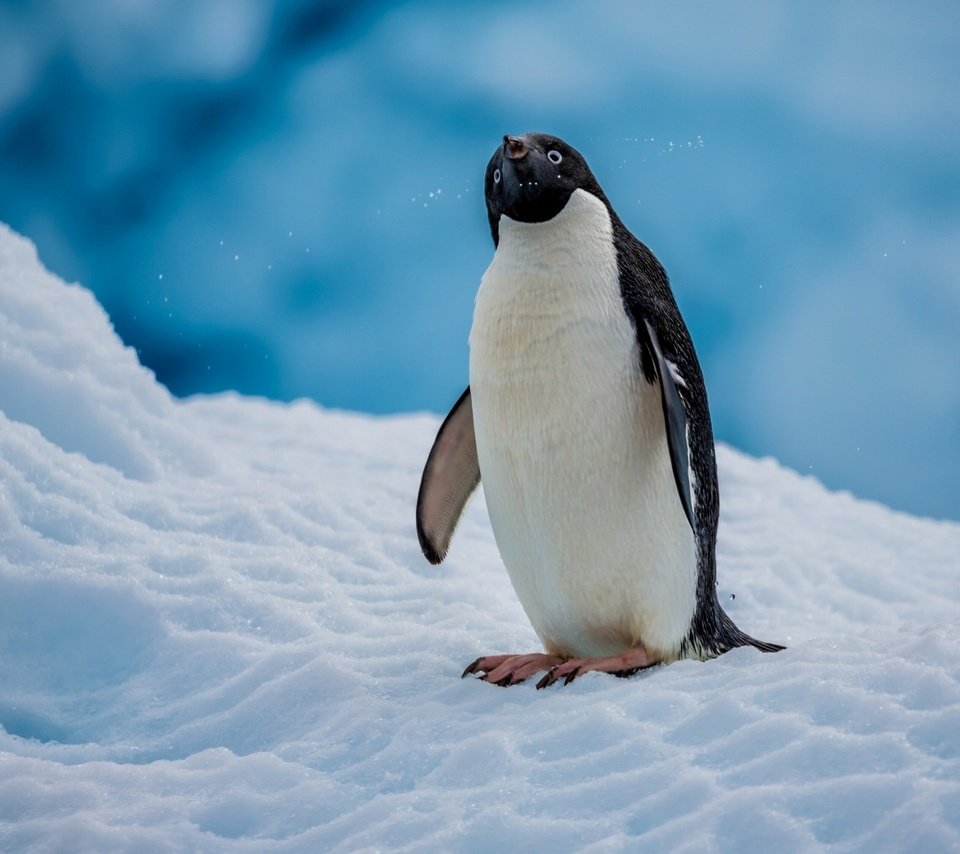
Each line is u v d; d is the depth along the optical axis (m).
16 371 26.47
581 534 18.47
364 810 14.16
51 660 19.81
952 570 30.70
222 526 24.75
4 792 15.11
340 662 18.89
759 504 34.66
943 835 11.87
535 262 18.42
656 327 18.45
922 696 14.27
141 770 15.77
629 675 18.48
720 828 12.56
